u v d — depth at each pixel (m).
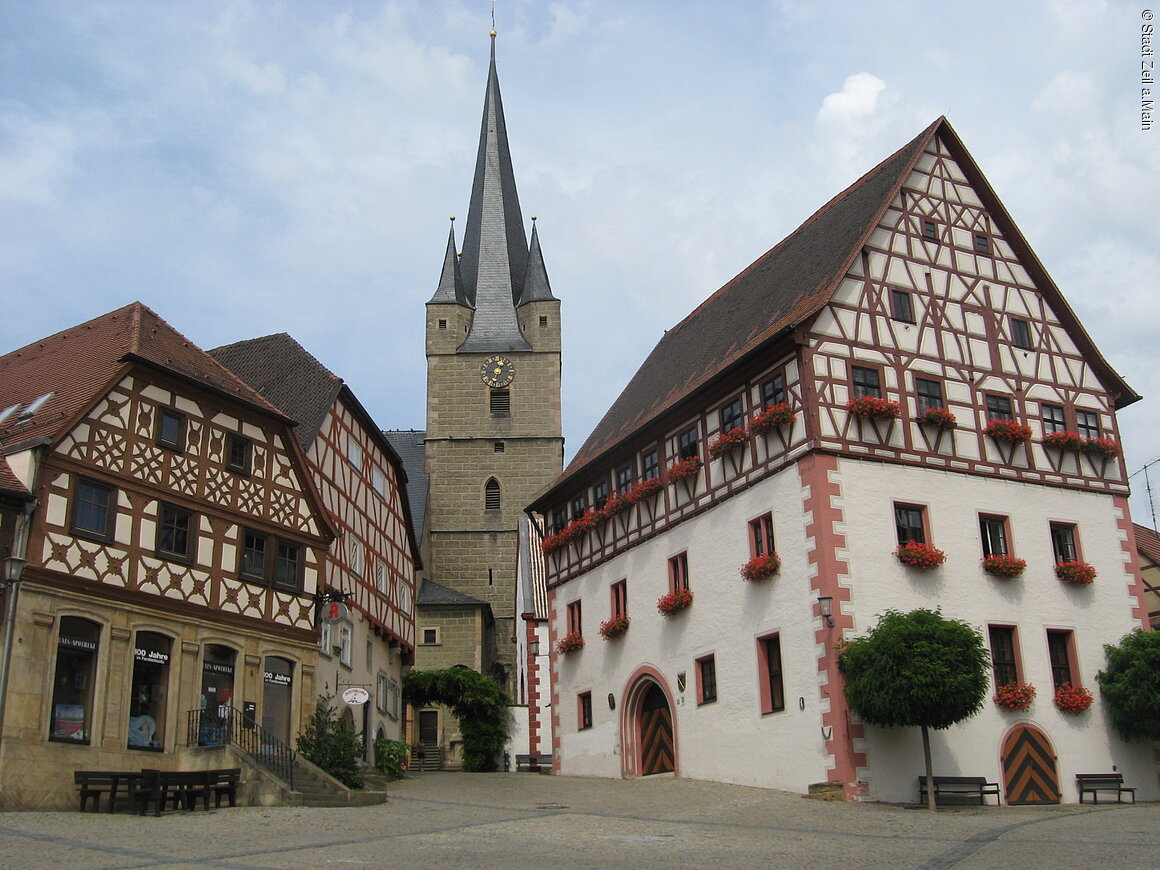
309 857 16.38
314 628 28.95
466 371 68.69
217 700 26.06
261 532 27.95
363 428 36.47
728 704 29.33
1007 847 17.41
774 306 32.22
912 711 23.81
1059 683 28.67
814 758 26.12
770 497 28.69
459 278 71.12
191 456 26.39
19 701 21.75
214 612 26.19
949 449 29.17
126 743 23.72
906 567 27.48
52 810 21.88
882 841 18.52
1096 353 32.47
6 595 21.95
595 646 35.91
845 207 33.31
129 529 24.56
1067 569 29.41
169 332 28.56
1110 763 28.52
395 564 40.00
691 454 32.41
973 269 31.48
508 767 45.34
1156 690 27.91
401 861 16.09
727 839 18.81
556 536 38.56
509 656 63.41
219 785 23.41
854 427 28.03
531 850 17.34
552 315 69.56
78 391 24.75
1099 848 17.09
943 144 32.19
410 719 53.47
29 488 22.56
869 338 29.12
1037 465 30.38
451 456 67.38
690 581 31.52
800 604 27.20
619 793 27.91
